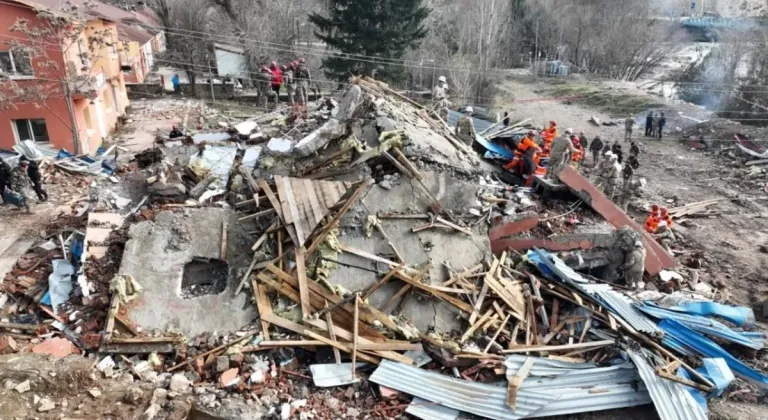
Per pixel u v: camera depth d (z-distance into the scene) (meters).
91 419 10.22
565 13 56.53
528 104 43.12
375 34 40.25
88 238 14.36
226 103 37.56
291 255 13.55
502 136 24.16
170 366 12.05
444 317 13.66
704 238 21.41
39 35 23.00
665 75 53.97
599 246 16.06
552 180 18.86
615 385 12.17
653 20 55.84
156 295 12.98
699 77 45.59
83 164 23.08
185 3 46.72
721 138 34.12
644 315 13.95
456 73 42.09
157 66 47.03
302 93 26.05
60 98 24.64
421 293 13.71
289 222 13.54
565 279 14.43
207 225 14.21
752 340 13.77
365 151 15.39
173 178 15.74
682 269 18.06
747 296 17.36
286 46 45.28
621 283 16.12
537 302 14.26
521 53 58.75
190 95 39.56
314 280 13.41
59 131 25.27
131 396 10.82
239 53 43.09
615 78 53.62
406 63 41.56
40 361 11.28
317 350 12.62
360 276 13.70
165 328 12.59
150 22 51.94
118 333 12.27
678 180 28.67
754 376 12.93
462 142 19.45
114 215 15.13
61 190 20.52
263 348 12.37
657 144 34.88
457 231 15.02
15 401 10.26
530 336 13.50
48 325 12.77
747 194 26.58
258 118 21.89
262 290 13.19
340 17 41.06
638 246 15.50
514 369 12.33
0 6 22.97
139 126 31.75
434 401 11.64
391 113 16.42
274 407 11.31
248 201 14.47
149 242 13.76
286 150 15.78
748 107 38.94
